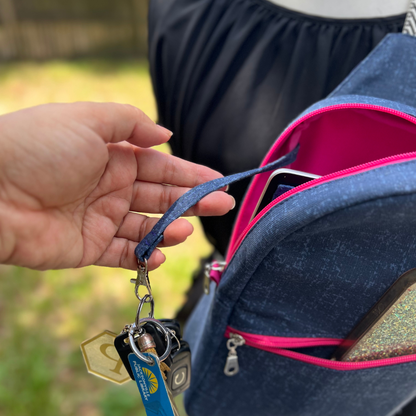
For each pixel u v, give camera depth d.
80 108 0.54
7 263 0.59
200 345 0.76
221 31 0.81
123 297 1.93
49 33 5.97
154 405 0.59
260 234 0.54
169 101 0.87
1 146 0.53
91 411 1.48
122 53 6.13
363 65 0.70
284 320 0.64
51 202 0.57
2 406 1.48
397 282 0.56
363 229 0.51
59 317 1.84
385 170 0.47
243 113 0.81
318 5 0.76
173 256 2.08
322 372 0.67
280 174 0.61
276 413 0.79
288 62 0.79
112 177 0.63
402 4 0.74
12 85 4.55
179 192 0.70
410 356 0.66
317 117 0.65
